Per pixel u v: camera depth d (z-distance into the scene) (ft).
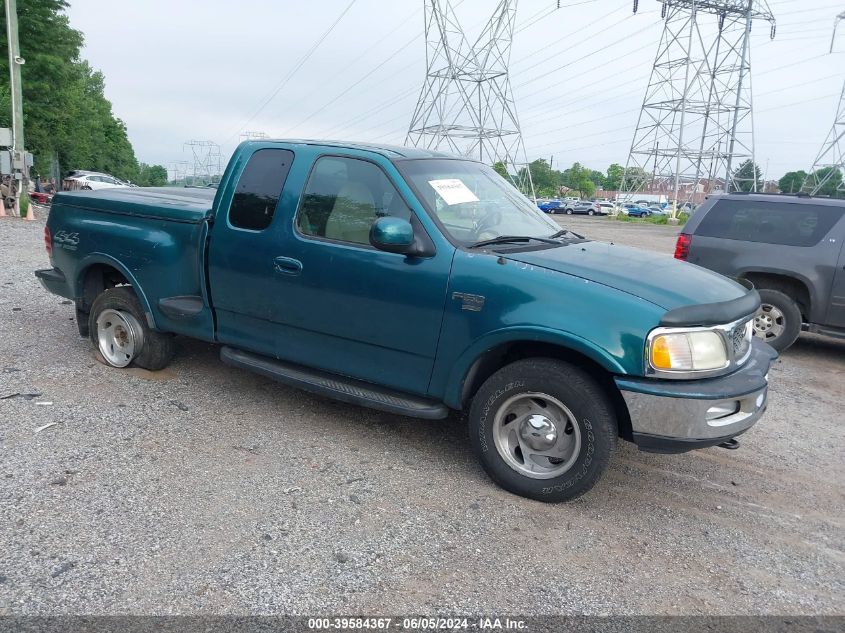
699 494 13.06
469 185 14.56
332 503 11.76
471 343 12.17
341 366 14.05
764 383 11.82
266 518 11.13
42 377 17.43
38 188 94.27
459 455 14.06
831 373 23.18
